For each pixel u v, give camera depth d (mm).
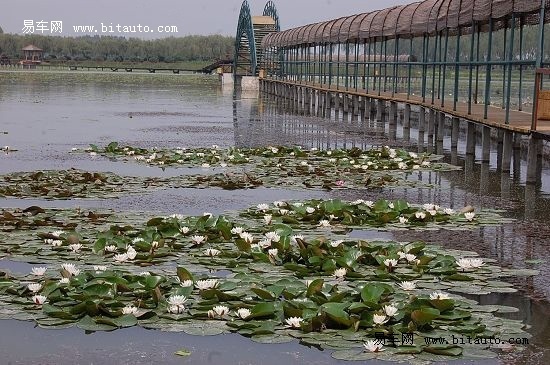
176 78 70062
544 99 13086
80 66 98688
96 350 4730
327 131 21078
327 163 13023
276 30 56906
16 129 19859
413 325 4895
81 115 25484
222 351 4699
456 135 16031
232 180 11000
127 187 10359
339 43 30328
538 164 13938
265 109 31141
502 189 11031
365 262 6547
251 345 4781
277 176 11547
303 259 6520
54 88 45781
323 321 4980
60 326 5043
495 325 5086
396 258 6461
